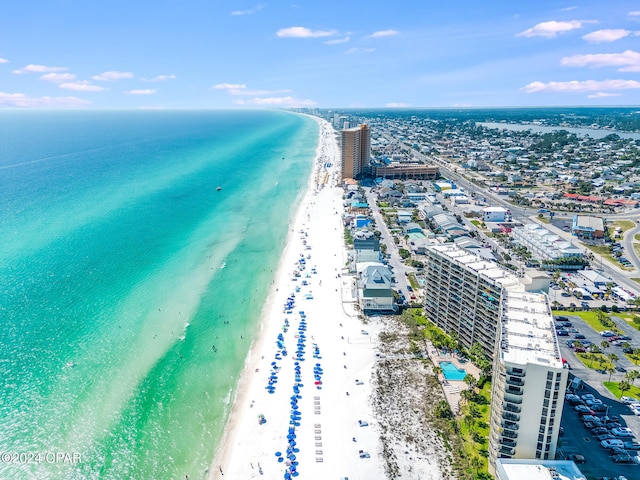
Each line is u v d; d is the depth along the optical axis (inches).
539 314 4542.3
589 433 4658.0
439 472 4128.9
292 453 4365.2
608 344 5999.0
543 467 3631.9
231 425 4785.9
